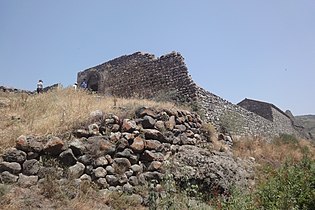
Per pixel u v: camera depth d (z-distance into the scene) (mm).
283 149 16344
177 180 8844
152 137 9672
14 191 6652
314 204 6453
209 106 16547
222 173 9648
